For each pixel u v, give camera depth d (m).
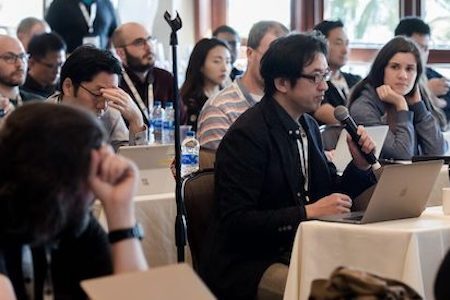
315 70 3.97
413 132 5.68
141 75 6.98
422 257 3.34
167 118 6.15
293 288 3.51
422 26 8.10
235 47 9.12
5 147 1.96
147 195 4.37
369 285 1.73
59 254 2.32
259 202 3.90
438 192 4.73
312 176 4.11
